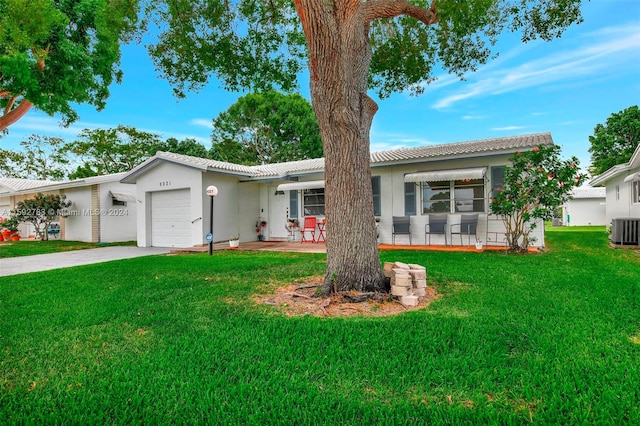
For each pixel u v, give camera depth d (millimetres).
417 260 9219
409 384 2811
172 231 15258
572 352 3301
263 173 15570
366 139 5820
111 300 5688
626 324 4051
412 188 13414
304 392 2734
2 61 9453
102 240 18578
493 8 8211
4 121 12727
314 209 15891
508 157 11414
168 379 2965
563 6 7672
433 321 4254
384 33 9664
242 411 2484
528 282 6336
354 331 3973
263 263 9367
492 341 3607
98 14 10180
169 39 9336
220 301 5512
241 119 34281
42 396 2758
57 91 11281
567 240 14984
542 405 2482
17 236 20703
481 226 12234
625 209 16156
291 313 4824
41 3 9391
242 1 9242
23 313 5004
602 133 34125
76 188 19844
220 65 9703
